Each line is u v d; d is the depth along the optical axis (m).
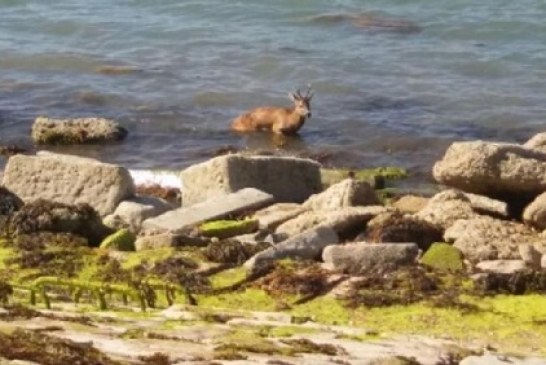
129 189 51.75
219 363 19.25
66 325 21.92
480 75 94.31
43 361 17.66
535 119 81.94
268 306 32.41
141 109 85.94
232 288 33.66
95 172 51.62
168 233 42.09
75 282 28.06
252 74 96.00
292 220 46.56
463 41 105.88
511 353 26.33
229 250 36.78
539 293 33.62
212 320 25.61
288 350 21.47
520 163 50.75
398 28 110.25
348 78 93.75
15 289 28.73
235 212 48.88
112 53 104.25
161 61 100.69
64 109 86.69
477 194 51.88
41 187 52.44
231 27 112.25
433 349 24.23
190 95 89.75
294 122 78.44
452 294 32.97
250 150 76.19
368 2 118.69
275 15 115.81
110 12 118.12
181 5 119.00
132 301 29.08
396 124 80.62
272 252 36.50
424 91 89.38
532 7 113.56
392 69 96.38
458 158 51.62
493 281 33.62
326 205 50.25
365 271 35.53
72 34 111.62
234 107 87.56
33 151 76.00
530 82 91.69
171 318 25.17
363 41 105.88
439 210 46.97
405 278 33.81
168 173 69.50
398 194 63.22
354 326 29.58
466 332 30.17
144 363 18.77
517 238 43.78
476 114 83.12
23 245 36.84
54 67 99.50
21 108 86.69
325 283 33.62
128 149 76.19
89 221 39.97
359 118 82.31
